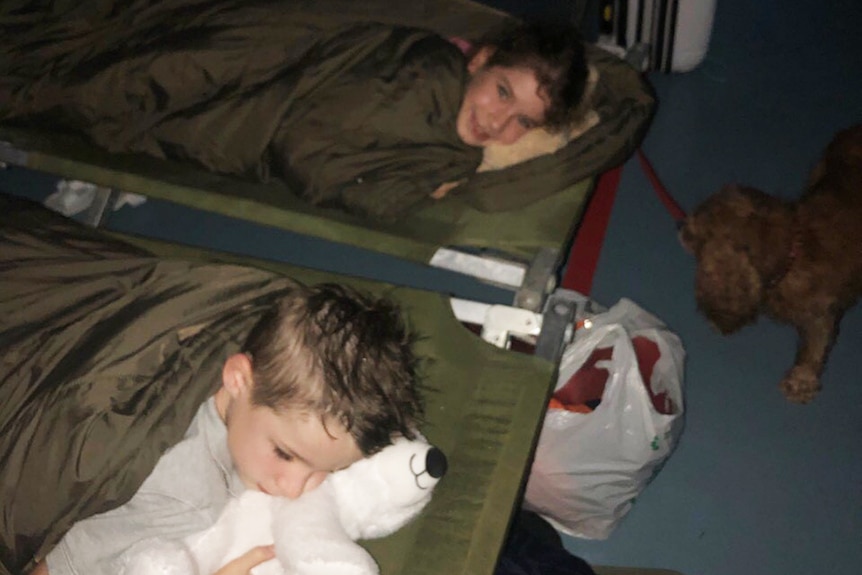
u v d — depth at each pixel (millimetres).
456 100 1390
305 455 870
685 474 1544
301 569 901
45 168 1370
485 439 1049
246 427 895
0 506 937
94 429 950
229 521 929
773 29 2324
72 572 904
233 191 1379
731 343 1715
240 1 1419
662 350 1332
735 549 1461
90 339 1038
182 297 1062
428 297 1197
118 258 1120
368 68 1413
